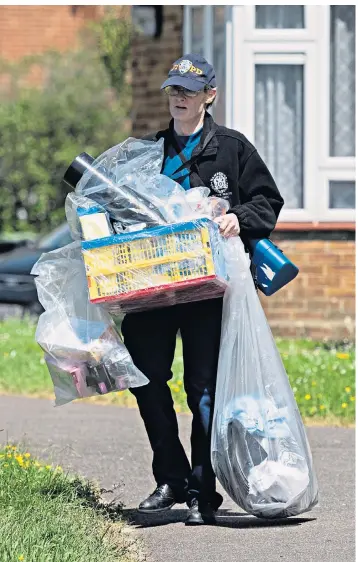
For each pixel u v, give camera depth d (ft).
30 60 162.91
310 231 87.86
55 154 153.99
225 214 37.45
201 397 38.09
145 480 45.19
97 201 36.70
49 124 155.94
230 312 37.63
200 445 38.22
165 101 94.63
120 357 37.32
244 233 38.22
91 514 37.17
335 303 87.56
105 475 45.91
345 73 88.22
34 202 154.40
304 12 87.76
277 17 87.86
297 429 38.40
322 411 60.29
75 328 37.35
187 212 36.45
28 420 57.88
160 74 94.63
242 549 35.58
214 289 36.58
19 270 101.55
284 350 79.36
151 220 36.27
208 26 89.61
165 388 38.65
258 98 88.28
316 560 34.58
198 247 35.22
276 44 87.76
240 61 87.51
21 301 101.09
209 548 35.65
